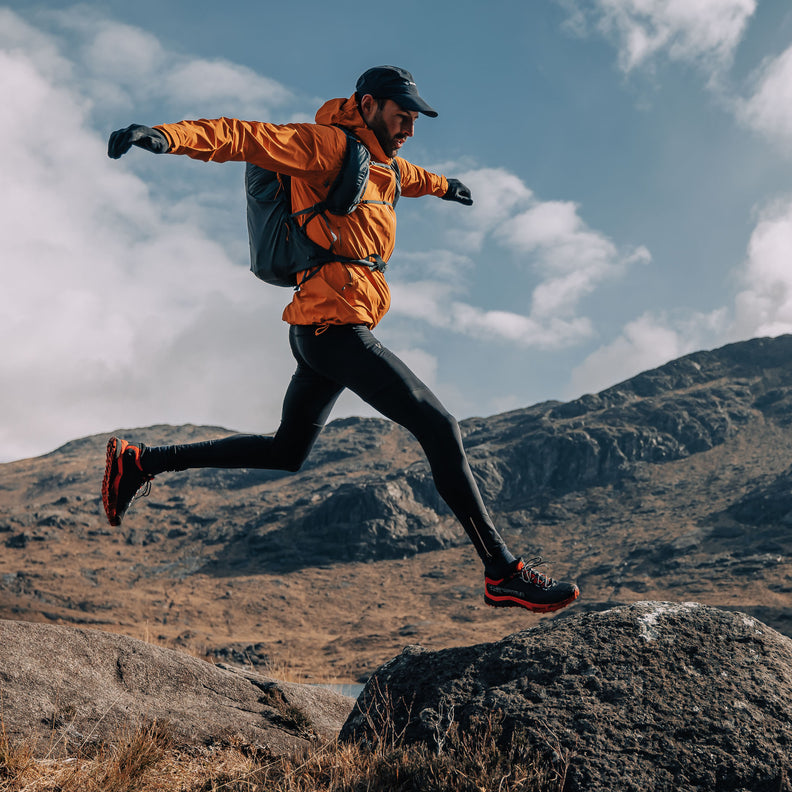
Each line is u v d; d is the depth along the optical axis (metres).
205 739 3.98
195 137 2.55
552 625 3.92
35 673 3.86
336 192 3.00
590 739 3.18
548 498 191.38
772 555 132.88
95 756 3.50
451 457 3.04
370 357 3.09
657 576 138.12
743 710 3.24
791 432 193.00
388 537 181.12
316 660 113.62
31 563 171.88
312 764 3.51
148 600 154.12
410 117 3.20
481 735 3.34
